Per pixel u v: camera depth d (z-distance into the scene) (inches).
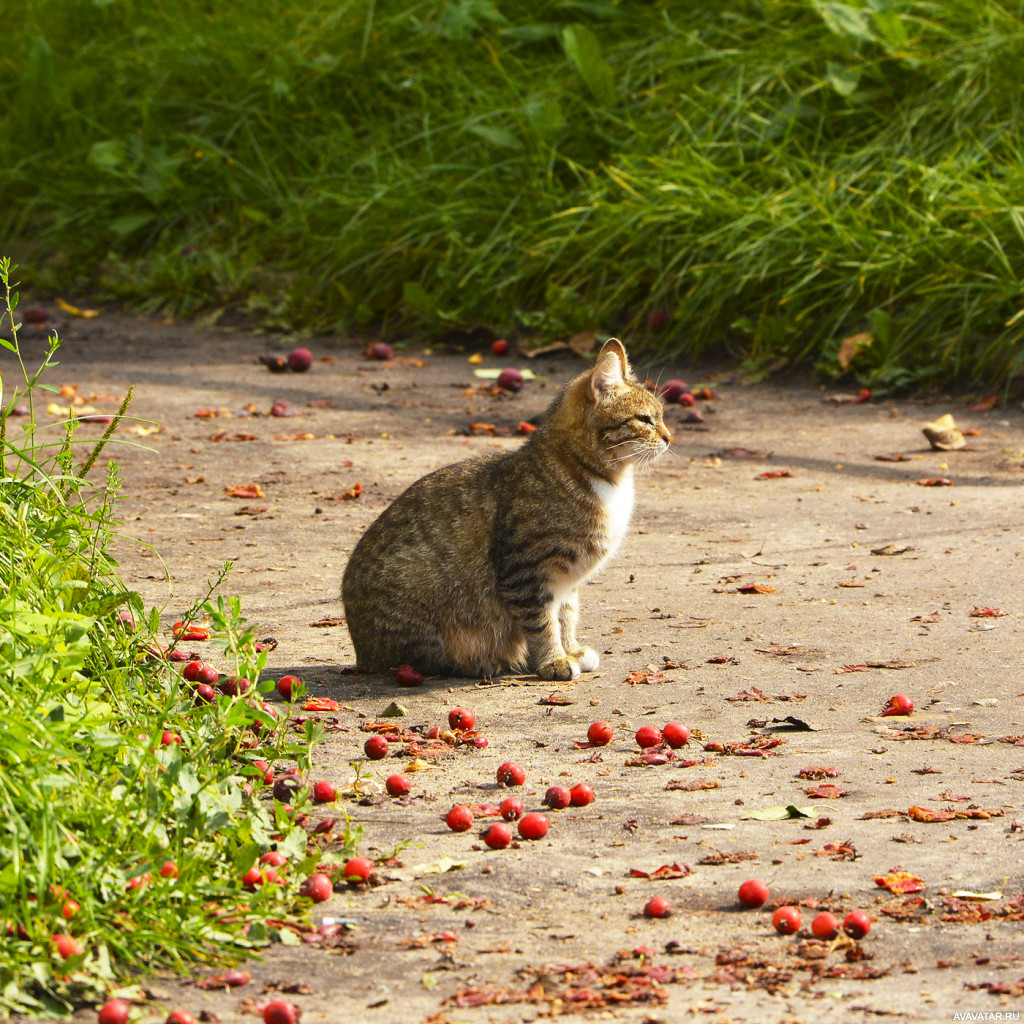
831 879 207.0
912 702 291.7
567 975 178.4
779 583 391.2
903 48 771.4
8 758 190.9
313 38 983.0
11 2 1123.3
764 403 650.8
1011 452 542.6
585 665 328.8
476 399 660.7
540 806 241.0
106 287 922.1
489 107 866.1
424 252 818.2
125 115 1021.8
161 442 576.7
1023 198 676.7
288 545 433.1
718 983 176.1
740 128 801.6
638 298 771.4
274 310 851.4
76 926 179.6
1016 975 175.5
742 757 264.4
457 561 333.7
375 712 299.4
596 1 925.2
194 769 215.2
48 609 225.3
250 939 186.9
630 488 351.6
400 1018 168.1
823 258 696.4
